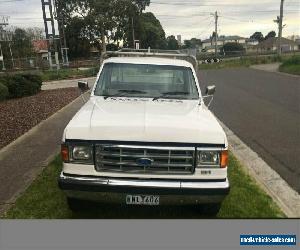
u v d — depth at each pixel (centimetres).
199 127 414
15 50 6925
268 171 648
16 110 1273
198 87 562
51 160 681
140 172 403
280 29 5397
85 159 405
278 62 4700
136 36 7538
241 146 805
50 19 4262
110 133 401
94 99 530
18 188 555
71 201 461
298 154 743
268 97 1577
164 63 578
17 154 725
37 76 1906
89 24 6925
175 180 404
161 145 398
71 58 7162
